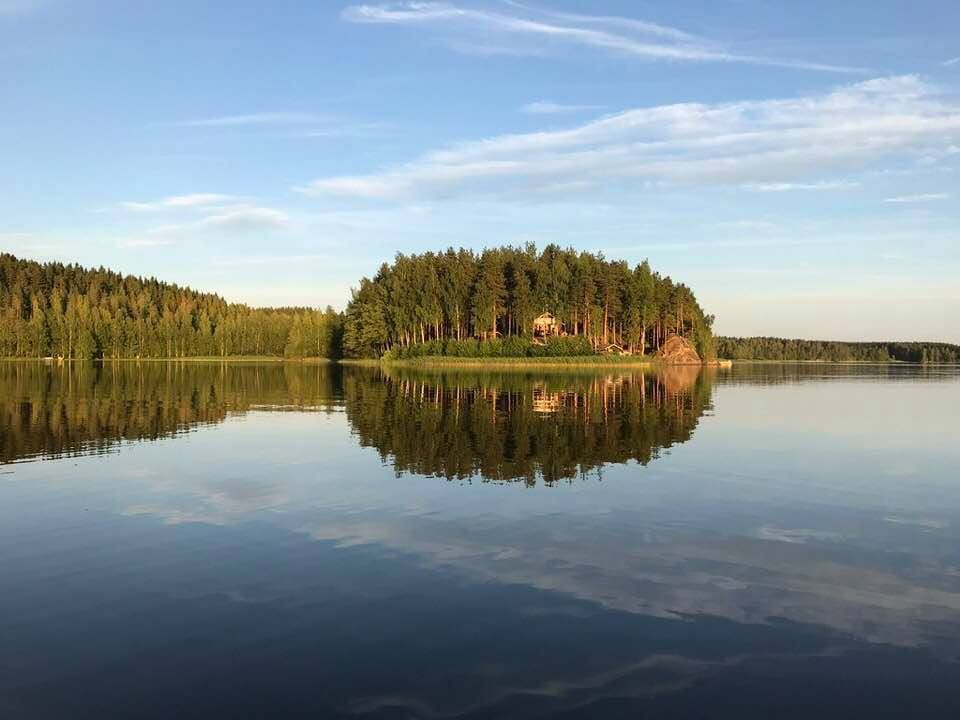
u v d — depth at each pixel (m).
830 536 15.30
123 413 40.50
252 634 10.12
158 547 14.26
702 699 8.38
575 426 34.50
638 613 10.90
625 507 17.72
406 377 86.50
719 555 13.88
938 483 21.14
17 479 21.17
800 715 8.06
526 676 8.91
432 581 12.27
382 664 9.21
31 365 131.62
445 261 140.50
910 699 8.43
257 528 15.66
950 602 11.49
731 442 29.48
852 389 69.88
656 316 141.00
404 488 19.86
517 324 133.62
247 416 39.09
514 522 16.19
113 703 8.29
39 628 10.37
